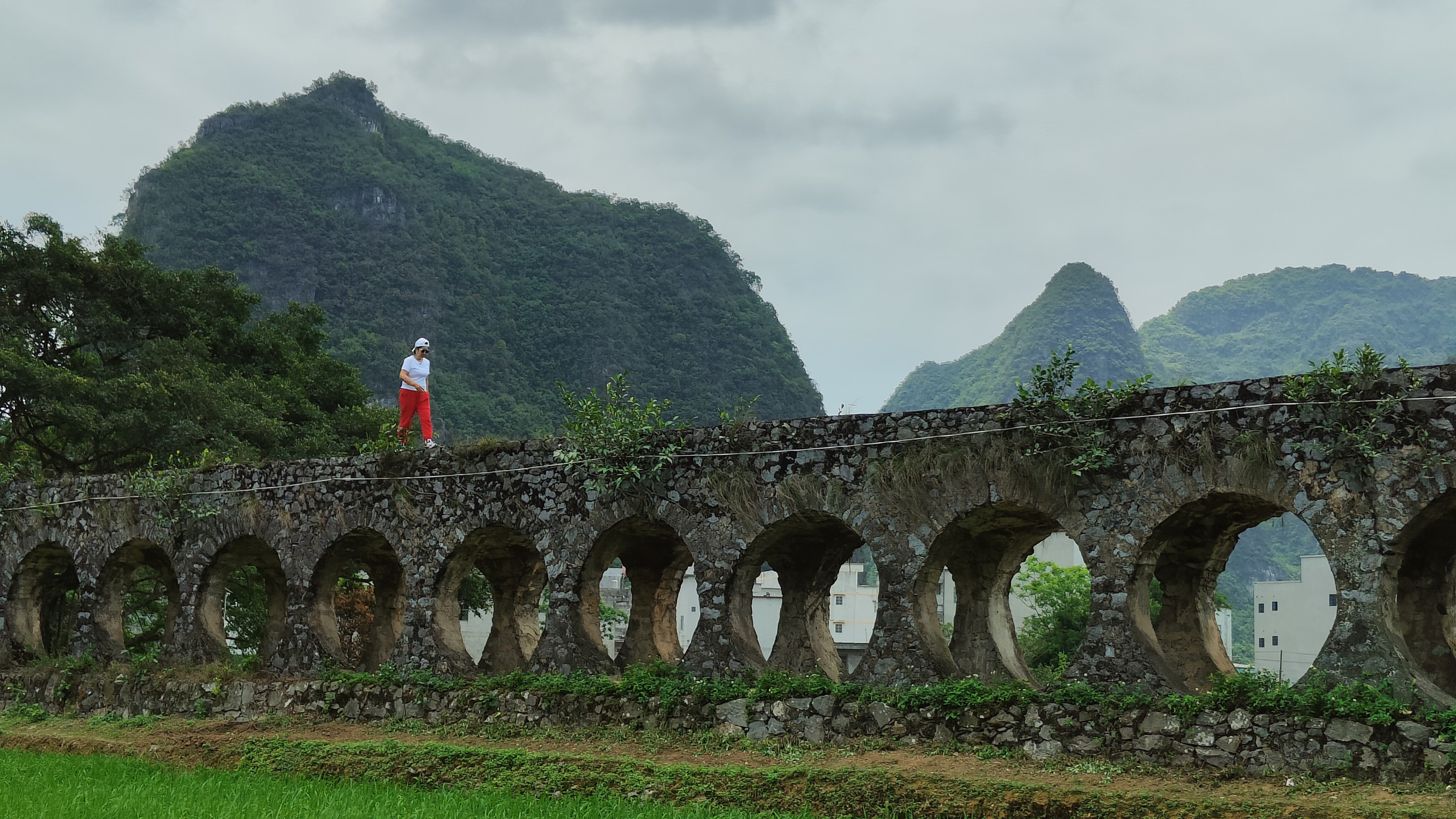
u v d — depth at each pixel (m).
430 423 20.19
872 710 14.21
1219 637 14.62
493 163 124.75
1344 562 12.33
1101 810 11.30
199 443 29.48
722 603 15.96
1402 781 11.23
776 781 12.80
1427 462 12.05
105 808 12.23
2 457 31.00
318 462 19.77
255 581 31.75
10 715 20.89
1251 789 11.59
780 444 15.96
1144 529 13.48
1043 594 37.34
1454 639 13.18
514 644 19.12
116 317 31.83
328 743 16.14
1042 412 14.24
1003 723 13.42
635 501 16.84
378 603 20.58
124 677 20.14
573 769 13.94
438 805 12.39
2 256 30.30
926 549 14.72
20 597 22.91
